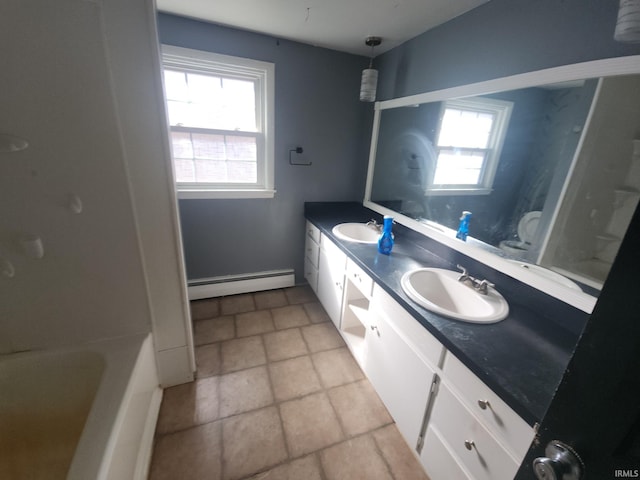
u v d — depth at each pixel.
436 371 1.09
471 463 0.95
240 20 1.83
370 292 1.59
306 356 1.94
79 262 1.25
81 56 1.01
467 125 1.46
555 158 1.08
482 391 0.89
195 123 2.15
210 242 2.45
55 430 1.25
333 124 2.47
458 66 1.54
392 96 2.14
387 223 1.69
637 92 0.84
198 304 2.48
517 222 1.24
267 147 2.33
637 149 0.85
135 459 1.16
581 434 0.45
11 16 0.91
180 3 1.64
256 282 2.67
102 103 1.08
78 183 1.14
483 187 1.39
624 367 0.39
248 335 2.13
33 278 1.21
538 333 1.05
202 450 1.32
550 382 0.82
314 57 2.22
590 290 1.00
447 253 1.65
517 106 1.20
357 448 1.37
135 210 1.26
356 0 1.48
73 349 1.30
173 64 1.97
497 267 1.33
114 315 1.38
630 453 0.40
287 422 1.48
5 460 1.16
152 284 1.40
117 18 1.01
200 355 1.91
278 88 2.21
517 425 0.77
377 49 2.16
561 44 1.05
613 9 0.90
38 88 1.00
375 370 1.58
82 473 0.79
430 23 1.66
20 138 1.01
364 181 2.59
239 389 1.66
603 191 0.94
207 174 2.30
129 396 1.07
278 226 2.62
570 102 1.01
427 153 1.77
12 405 1.21
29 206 1.11
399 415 1.37
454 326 1.07
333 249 2.08
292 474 1.26
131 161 1.19
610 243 0.93
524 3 1.18
